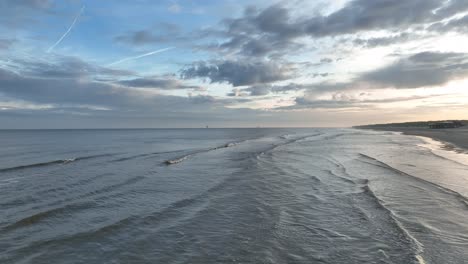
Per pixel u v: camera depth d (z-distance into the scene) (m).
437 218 7.81
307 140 48.53
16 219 8.30
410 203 9.21
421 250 5.88
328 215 8.34
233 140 55.50
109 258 5.89
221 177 14.59
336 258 5.71
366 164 17.69
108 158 24.47
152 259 5.83
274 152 26.89
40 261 5.75
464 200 9.41
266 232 7.14
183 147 38.00
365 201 9.61
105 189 12.18
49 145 43.06
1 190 12.10
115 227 7.59
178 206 9.53
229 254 5.98
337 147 31.67
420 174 13.84
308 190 11.41
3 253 6.08
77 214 8.78
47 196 11.07
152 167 18.64
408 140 40.97
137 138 71.12
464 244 6.17
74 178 14.80
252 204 9.62
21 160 23.69
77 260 5.81
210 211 8.95
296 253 5.96
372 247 6.14
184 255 5.98
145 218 8.33
